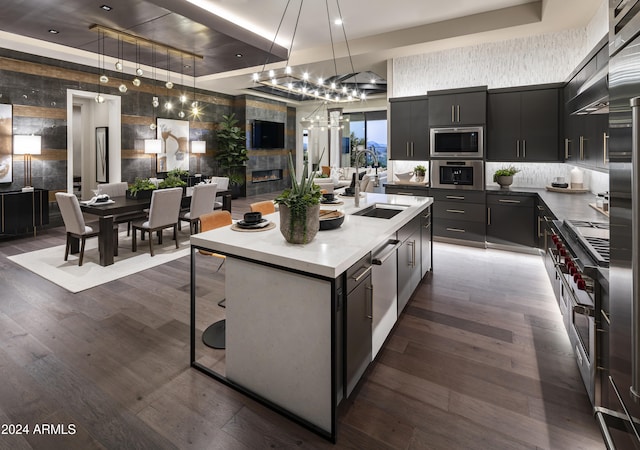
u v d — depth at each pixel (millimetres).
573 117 4254
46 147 6398
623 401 1217
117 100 7570
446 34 5227
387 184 5887
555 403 1972
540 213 4555
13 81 5941
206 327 2838
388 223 2594
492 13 4910
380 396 2047
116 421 1838
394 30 5617
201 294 3512
